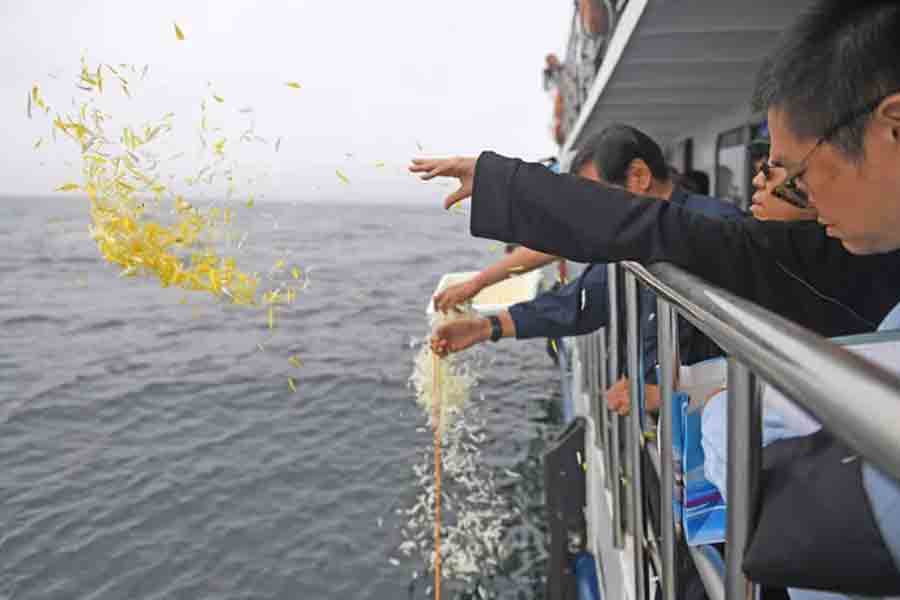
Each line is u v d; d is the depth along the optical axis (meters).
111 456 10.80
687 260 1.19
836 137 0.77
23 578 7.69
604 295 2.62
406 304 24.41
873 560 0.63
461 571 7.24
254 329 20.31
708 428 1.09
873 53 0.73
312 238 55.97
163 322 21.75
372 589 7.08
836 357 0.51
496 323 2.70
